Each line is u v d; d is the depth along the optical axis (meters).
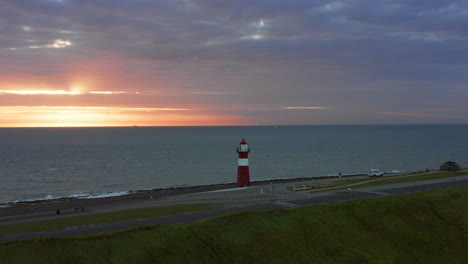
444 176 72.88
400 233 34.69
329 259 29.09
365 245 32.03
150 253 25.86
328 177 110.69
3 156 181.12
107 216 39.84
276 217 34.09
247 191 60.28
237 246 28.39
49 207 61.50
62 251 24.48
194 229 29.81
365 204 40.25
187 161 162.75
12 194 90.75
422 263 30.77
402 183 63.62
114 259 24.58
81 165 148.38
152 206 49.03
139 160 166.38
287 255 28.64
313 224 33.88
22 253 23.56
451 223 38.09
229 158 175.12
